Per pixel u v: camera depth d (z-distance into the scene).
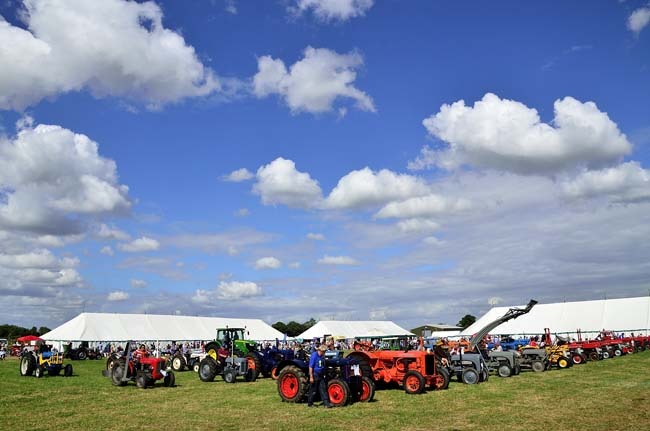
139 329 48.34
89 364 33.94
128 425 10.77
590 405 12.98
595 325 52.75
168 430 10.24
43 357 23.78
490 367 22.20
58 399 15.18
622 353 35.97
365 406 13.16
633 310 52.97
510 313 21.27
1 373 25.33
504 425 10.52
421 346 20.33
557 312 56.38
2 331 107.31
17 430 10.23
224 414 12.12
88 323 45.31
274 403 13.84
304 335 62.41
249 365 21.59
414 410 12.44
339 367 13.72
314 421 11.05
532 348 25.91
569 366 26.31
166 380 18.88
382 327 70.88
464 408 12.74
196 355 27.84
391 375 16.72
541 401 13.87
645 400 13.66
